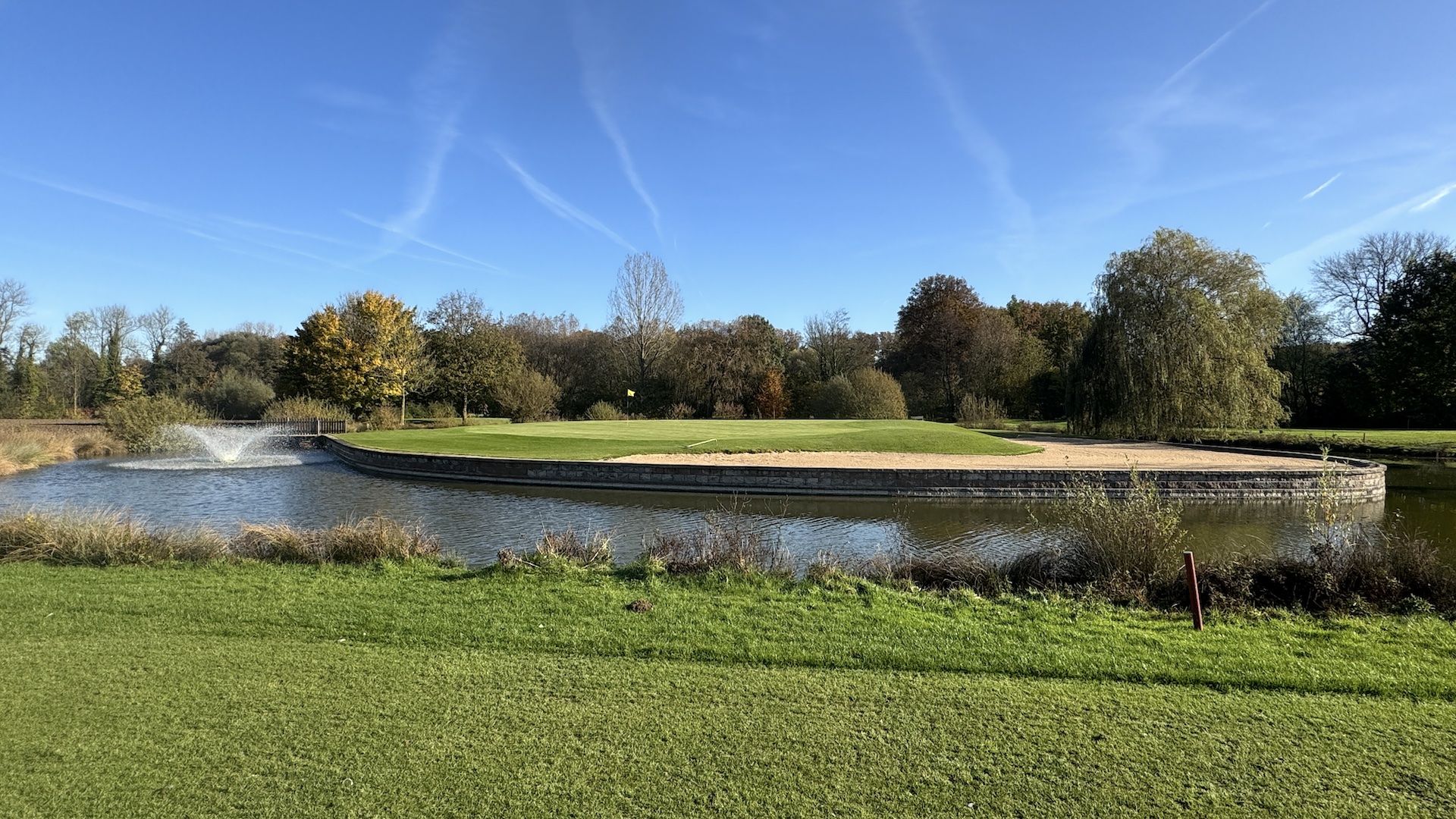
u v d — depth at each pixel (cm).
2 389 4503
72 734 383
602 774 350
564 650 529
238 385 4544
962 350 5316
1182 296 2881
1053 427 3947
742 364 5059
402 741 380
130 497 1695
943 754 374
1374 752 380
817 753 373
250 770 349
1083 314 5416
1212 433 3039
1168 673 492
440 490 1850
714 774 351
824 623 607
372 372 4188
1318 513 1541
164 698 431
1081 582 773
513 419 4231
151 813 313
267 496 1733
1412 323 3070
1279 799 336
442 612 625
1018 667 502
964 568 814
